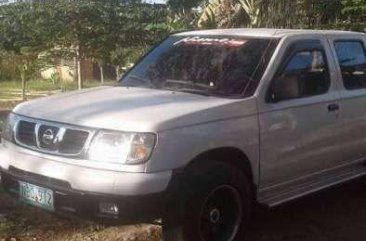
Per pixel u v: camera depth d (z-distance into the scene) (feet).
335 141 18.85
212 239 15.40
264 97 16.48
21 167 15.25
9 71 72.33
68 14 47.98
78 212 14.21
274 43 17.61
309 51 18.34
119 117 14.39
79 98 16.53
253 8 43.83
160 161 13.97
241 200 15.92
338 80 19.10
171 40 19.94
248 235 17.76
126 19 50.96
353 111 19.43
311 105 17.74
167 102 15.57
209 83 17.02
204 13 47.80
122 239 17.08
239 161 16.03
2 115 40.40
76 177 14.02
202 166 14.93
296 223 19.03
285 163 17.13
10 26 50.44
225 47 18.15
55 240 16.81
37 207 15.14
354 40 20.47
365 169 20.93
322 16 46.37
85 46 50.14
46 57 52.26
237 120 15.62
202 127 14.79
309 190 18.38
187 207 14.48
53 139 14.84
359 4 45.73
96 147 14.15
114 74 75.72
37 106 16.08
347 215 20.01
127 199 13.73
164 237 14.90
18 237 16.85
